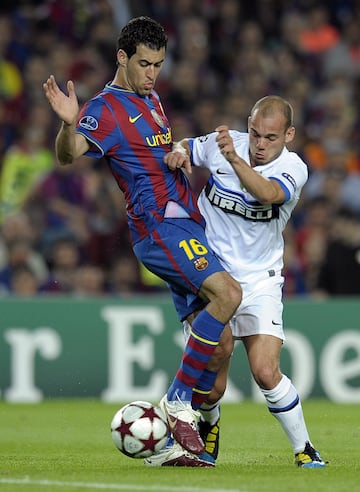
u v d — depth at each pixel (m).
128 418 21.42
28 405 39.69
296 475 20.28
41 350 40.91
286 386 21.80
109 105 22.05
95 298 41.38
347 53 63.88
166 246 21.88
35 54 55.25
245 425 33.28
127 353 41.41
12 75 53.38
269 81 59.62
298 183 21.84
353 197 54.72
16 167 49.22
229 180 22.30
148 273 47.25
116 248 48.31
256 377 21.77
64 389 41.06
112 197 49.59
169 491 17.61
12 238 44.88
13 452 26.02
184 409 21.50
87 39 56.31
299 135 58.16
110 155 22.19
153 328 41.56
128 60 22.09
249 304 22.00
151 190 22.16
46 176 48.88
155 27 22.03
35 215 48.03
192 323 21.83
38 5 56.75
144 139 22.14
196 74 57.31
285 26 63.56
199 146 23.08
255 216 22.14
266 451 26.20
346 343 42.69
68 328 41.16
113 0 58.72
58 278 45.09
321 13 64.38
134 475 19.95
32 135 50.22
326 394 42.47
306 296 47.88
